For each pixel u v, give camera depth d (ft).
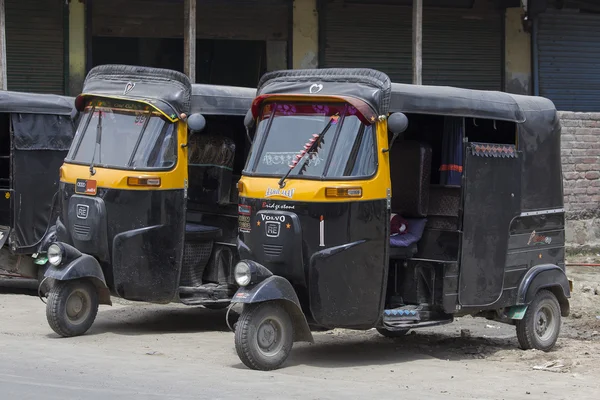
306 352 43.55
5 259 58.23
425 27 87.81
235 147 50.93
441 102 41.22
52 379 33.65
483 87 89.97
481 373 39.63
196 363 39.06
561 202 47.03
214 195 49.37
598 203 78.84
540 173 45.65
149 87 46.44
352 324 39.55
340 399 31.96
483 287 43.14
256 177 39.91
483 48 89.66
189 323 50.85
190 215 50.62
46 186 58.18
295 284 39.17
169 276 45.93
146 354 40.78
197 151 50.37
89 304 45.21
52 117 58.54
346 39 84.99
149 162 45.16
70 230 45.80
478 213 42.63
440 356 44.32
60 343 42.65
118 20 78.38
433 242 43.16
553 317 46.42
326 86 39.81
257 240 39.19
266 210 39.04
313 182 38.45
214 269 49.39
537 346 45.60
